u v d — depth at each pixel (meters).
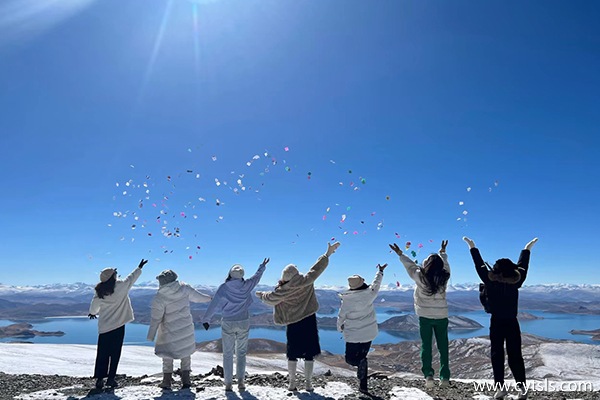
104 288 8.41
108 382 8.43
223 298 8.06
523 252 7.77
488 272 7.39
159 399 7.23
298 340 7.96
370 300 8.03
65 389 8.45
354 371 29.23
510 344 7.19
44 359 16.89
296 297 7.99
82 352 20.55
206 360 25.44
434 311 8.45
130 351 24.23
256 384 8.92
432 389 8.28
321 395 7.59
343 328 8.12
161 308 8.12
